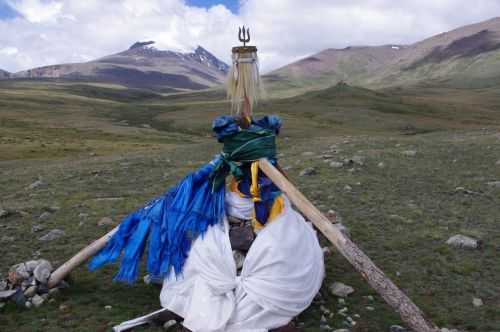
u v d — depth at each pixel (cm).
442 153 1061
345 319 349
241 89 349
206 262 321
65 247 514
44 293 381
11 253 498
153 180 930
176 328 328
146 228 360
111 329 334
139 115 9212
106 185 889
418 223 571
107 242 374
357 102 9625
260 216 330
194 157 1302
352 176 832
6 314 356
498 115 9706
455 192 712
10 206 710
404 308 279
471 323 345
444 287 404
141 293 393
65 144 3766
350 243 296
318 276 338
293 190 321
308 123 6078
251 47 348
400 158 1006
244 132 339
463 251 480
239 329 303
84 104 11400
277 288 309
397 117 7500
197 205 340
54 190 852
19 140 4131
